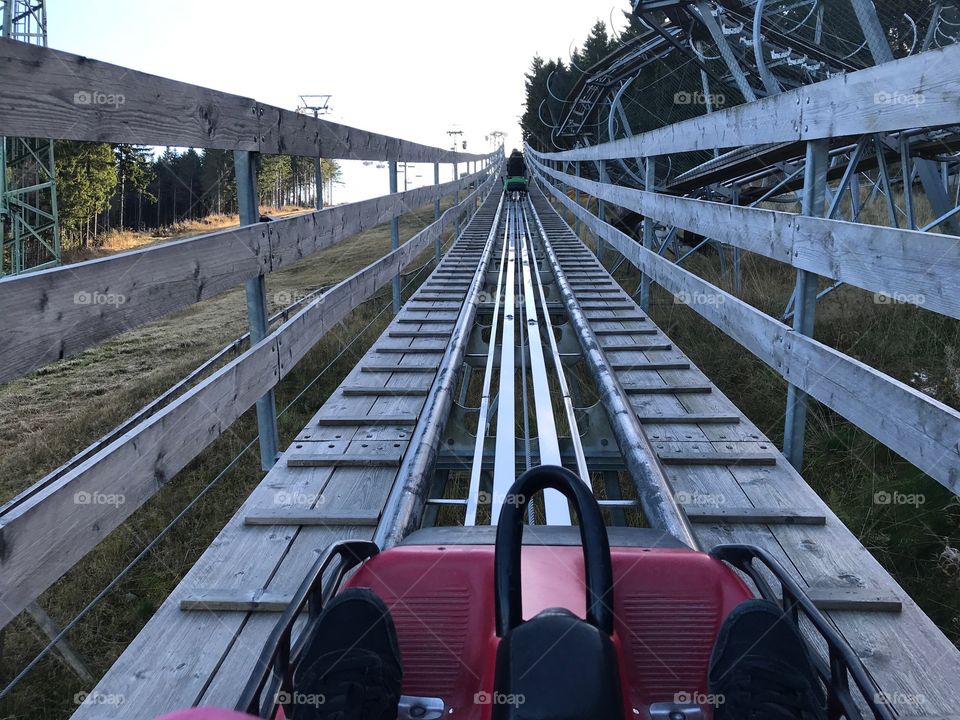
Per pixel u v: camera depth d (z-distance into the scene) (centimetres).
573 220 2005
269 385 336
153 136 228
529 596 152
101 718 188
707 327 757
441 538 211
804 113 323
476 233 1547
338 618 143
